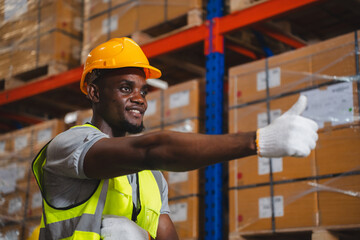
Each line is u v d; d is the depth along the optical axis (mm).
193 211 3502
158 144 1220
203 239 3588
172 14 3986
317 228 2854
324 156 2918
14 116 5812
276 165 3137
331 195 2846
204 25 3885
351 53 2924
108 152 1289
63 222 1425
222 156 1172
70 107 5695
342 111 2891
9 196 4430
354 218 2730
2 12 4617
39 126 4535
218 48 3809
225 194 3938
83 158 1337
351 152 2812
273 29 3965
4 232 4328
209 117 3686
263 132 1144
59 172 1423
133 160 1253
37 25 4801
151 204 1610
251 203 3207
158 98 3877
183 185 3605
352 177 2783
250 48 4203
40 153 1520
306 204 2936
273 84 3285
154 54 4137
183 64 4473
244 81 3463
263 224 3115
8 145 4684
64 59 4734
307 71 3117
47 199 1474
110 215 1447
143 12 4168
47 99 5441
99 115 1583
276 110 3234
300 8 3424
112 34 4348
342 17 4035
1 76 4980
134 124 1558
